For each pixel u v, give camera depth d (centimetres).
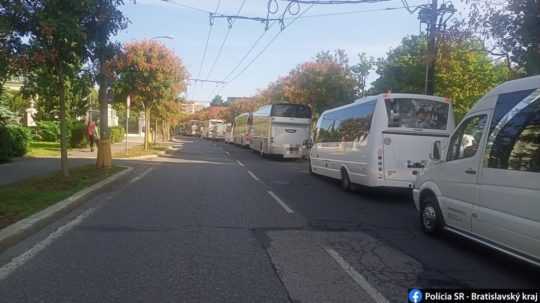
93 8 1026
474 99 2170
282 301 471
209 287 505
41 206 870
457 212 700
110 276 531
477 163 657
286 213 959
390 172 1153
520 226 557
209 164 2223
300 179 1666
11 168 1546
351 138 1320
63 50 1063
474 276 571
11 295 469
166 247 659
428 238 770
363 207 1080
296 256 634
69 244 662
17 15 928
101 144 1625
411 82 2525
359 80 3491
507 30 992
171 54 2680
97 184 1227
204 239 711
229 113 8619
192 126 10250
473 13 1035
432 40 1374
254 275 548
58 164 1711
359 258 635
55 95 1293
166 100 2872
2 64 962
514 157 584
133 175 1602
